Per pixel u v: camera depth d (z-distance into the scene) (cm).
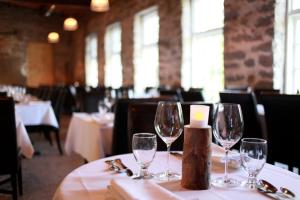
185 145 95
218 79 577
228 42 502
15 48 1150
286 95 210
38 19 1179
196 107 96
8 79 1147
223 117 109
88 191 93
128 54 848
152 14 772
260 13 442
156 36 757
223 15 512
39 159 423
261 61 444
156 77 760
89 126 267
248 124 279
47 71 1214
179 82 634
